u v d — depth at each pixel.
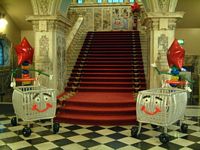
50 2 8.70
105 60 12.32
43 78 8.84
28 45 7.96
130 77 11.02
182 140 6.47
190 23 13.89
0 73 12.32
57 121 8.02
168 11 8.43
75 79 11.02
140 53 12.76
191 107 8.91
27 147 5.97
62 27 9.91
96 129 7.34
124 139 6.54
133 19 16.97
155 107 6.28
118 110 8.09
